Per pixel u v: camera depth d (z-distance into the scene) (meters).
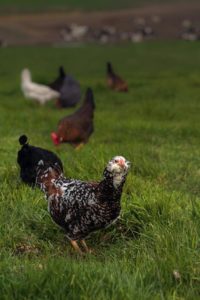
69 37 73.56
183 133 16.81
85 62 49.72
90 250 6.96
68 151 13.38
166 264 5.86
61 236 7.40
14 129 17.47
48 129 17.94
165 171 11.10
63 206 6.73
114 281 5.40
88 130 14.40
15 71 42.88
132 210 7.57
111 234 7.35
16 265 6.01
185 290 5.56
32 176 9.28
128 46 64.94
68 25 80.06
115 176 6.24
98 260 6.71
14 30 75.19
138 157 11.56
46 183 7.12
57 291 5.26
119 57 53.72
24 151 9.45
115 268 5.84
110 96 28.44
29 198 8.30
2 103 25.36
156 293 5.38
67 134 13.97
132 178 9.16
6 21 80.38
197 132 16.88
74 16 86.00
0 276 5.54
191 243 6.38
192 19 84.00
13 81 35.38
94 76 39.00
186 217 7.39
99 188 6.41
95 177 9.41
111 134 16.38
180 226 6.93
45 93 25.61
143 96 28.09
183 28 78.81
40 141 15.25
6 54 55.84
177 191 9.54
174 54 55.62
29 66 46.22
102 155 10.85
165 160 12.37
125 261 6.18
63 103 25.55
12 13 85.81
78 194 6.62
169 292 5.44
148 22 82.69
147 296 5.19
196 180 11.07
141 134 16.61
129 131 16.89
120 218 7.45
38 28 77.62
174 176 11.23
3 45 64.12
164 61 49.97
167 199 7.96
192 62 48.97
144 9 91.19
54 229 7.48
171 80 34.41
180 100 26.33
